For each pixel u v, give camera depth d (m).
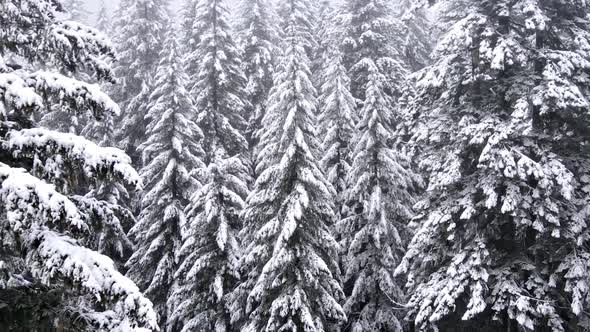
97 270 6.10
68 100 6.73
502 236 13.50
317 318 13.88
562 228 11.94
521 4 13.11
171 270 18.81
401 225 19.00
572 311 11.46
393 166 17.86
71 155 6.37
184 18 31.44
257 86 26.95
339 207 20.91
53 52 7.43
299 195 13.98
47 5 7.51
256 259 14.78
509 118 12.72
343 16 25.22
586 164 12.66
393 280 17.78
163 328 18.73
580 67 12.66
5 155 6.57
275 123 15.64
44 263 5.86
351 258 18.14
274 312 13.53
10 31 7.13
